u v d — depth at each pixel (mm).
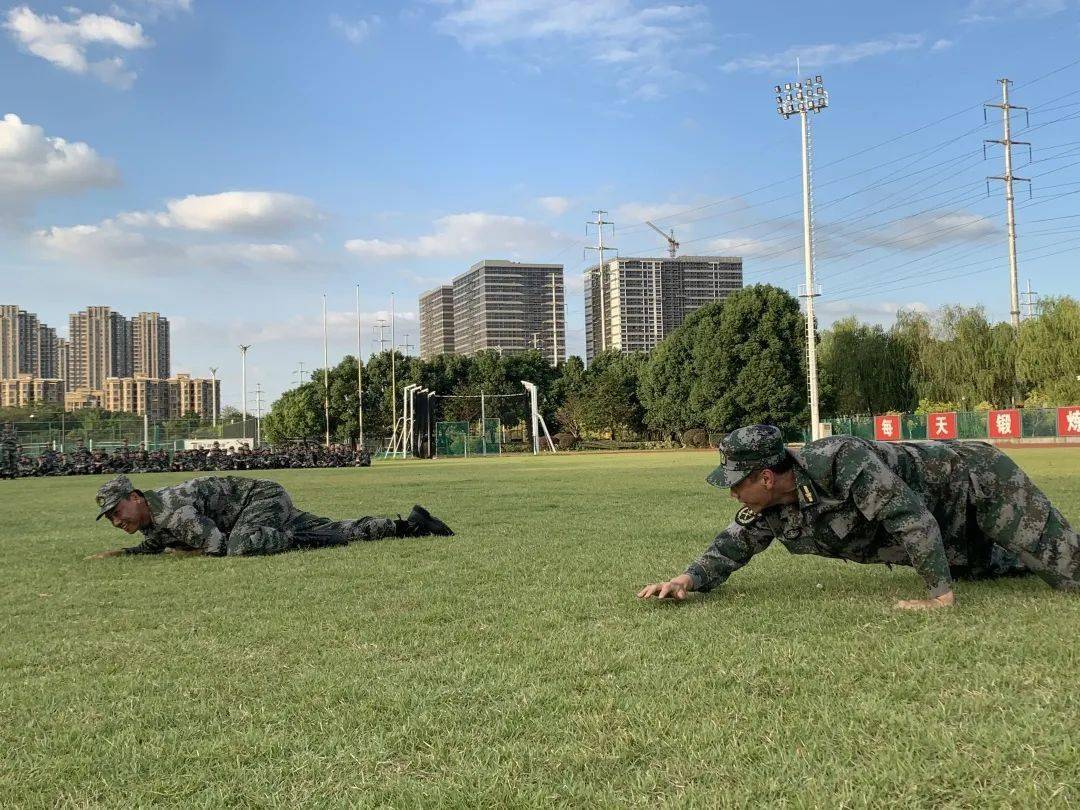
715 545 4477
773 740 2297
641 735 2383
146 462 38562
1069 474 15859
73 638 4062
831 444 4004
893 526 3906
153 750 2449
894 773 2031
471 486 18234
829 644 3293
